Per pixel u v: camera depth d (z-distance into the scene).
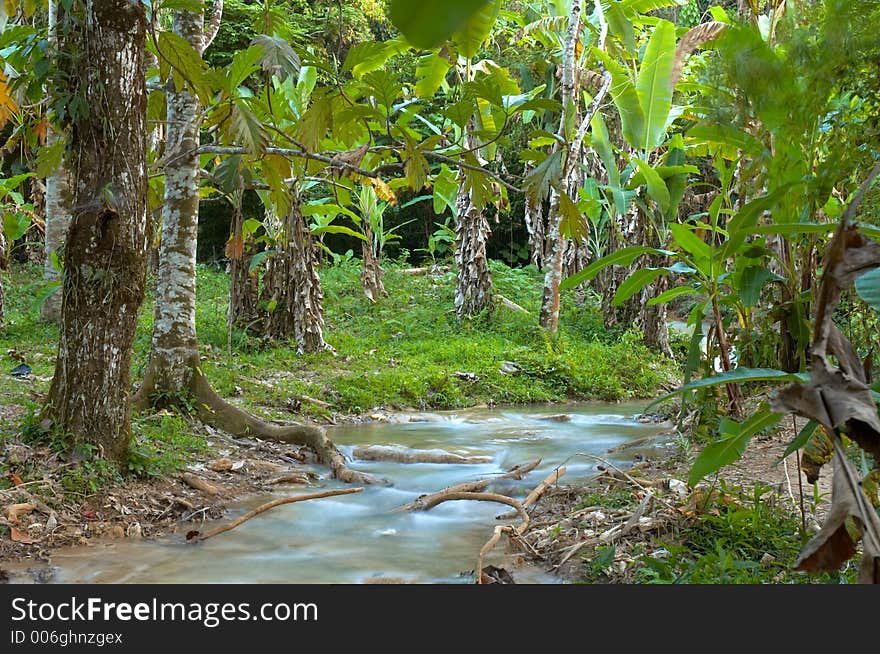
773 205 3.44
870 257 1.96
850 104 3.50
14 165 13.30
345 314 16.17
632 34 11.46
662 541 4.09
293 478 6.22
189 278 7.39
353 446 7.32
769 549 3.88
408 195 25.55
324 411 9.17
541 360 12.25
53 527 4.62
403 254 21.50
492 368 11.89
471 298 15.55
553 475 5.89
